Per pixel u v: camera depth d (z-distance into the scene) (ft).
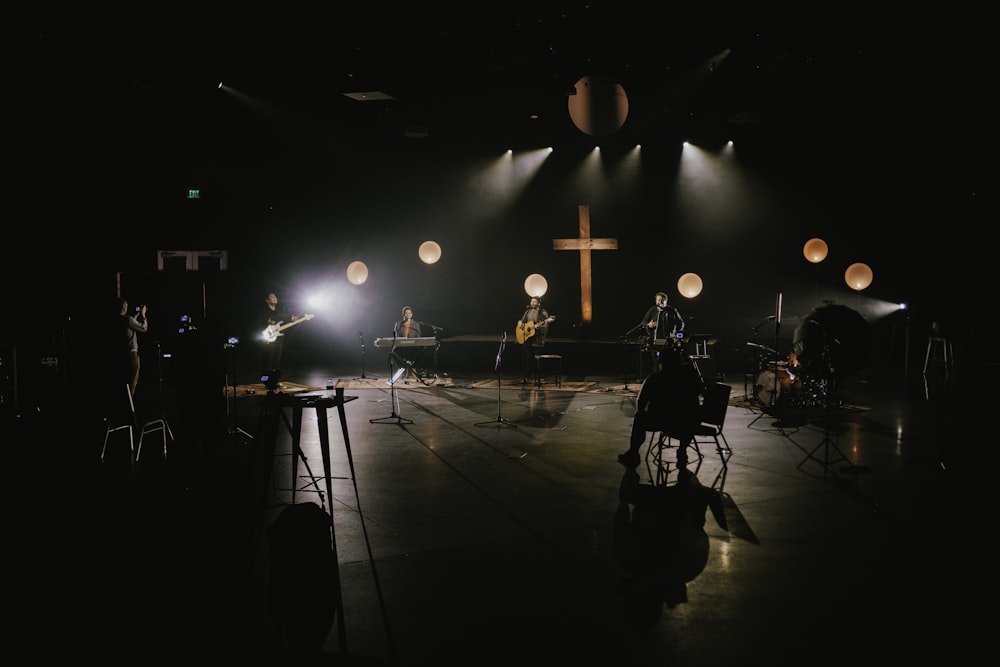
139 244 46.88
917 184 43.04
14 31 28.02
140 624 12.27
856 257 45.06
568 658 10.96
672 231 48.08
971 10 27.12
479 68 34.35
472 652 11.17
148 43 29.96
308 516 17.74
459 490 19.95
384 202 50.70
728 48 32.53
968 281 43.01
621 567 14.44
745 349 45.27
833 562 14.58
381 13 28.19
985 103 33.30
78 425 29.04
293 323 37.93
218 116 41.24
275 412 18.29
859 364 23.32
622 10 28.25
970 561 14.56
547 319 40.55
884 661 10.80
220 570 14.44
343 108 41.24
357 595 13.23
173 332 47.62
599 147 48.19
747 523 16.99
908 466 21.97
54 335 34.96
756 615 12.32
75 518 17.67
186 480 21.03
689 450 24.39
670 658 10.94
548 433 27.50
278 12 28.07
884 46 30.83
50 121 37.22
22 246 43.60
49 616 12.60
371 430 28.25
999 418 29.07
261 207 48.85
